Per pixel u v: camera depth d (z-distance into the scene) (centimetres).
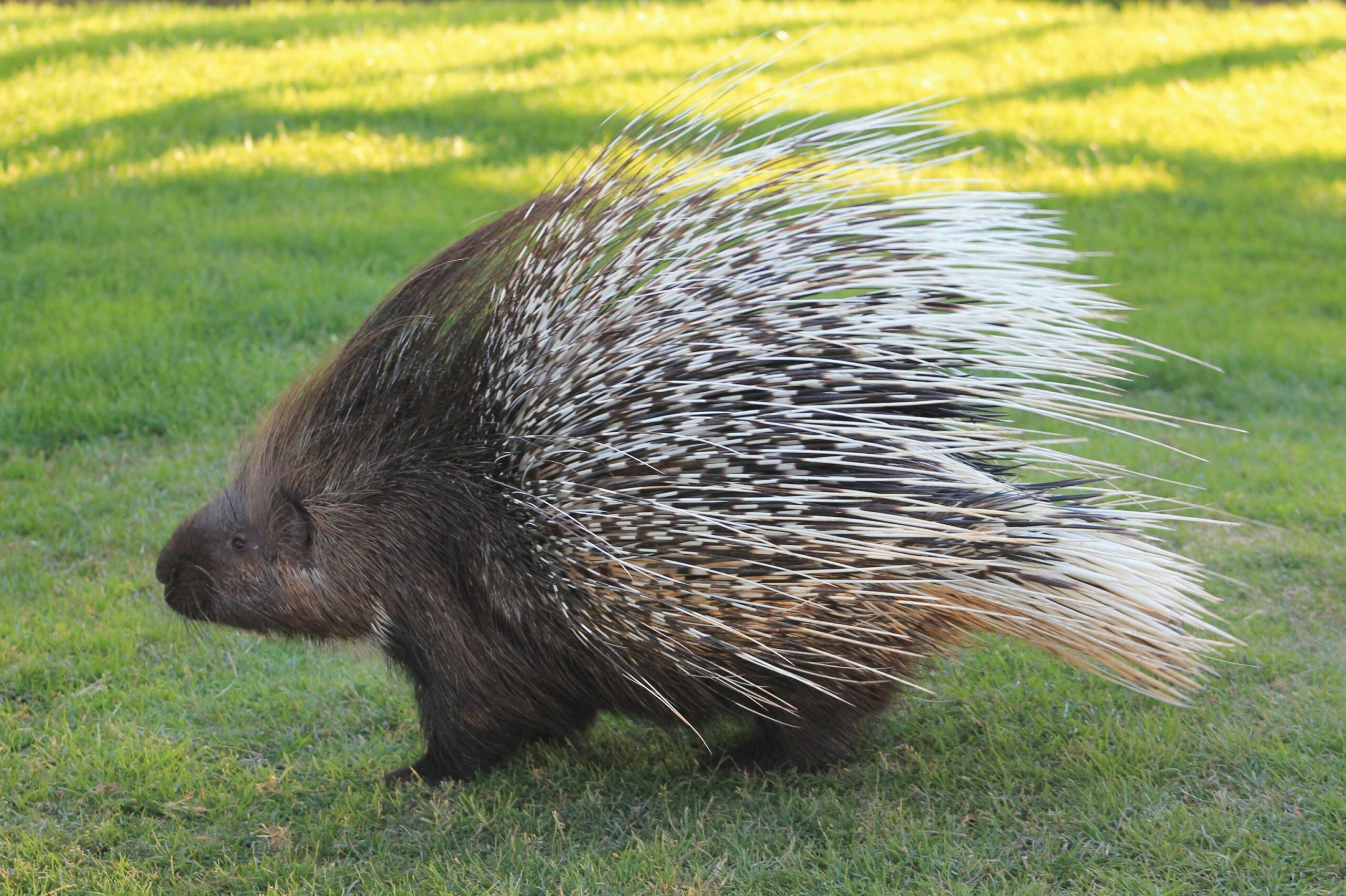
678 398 253
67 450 486
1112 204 812
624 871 245
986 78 1032
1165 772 274
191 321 579
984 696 317
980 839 256
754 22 1164
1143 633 254
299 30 1139
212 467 464
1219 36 1161
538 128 888
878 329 257
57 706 315
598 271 267
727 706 276
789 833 259
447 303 283
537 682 277
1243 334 625
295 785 284
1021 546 250
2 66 982
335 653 301
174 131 859
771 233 268
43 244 662
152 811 276
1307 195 836
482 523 268
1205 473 466
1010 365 261
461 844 262
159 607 370
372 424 279
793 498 247
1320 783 265
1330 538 407
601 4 1265
